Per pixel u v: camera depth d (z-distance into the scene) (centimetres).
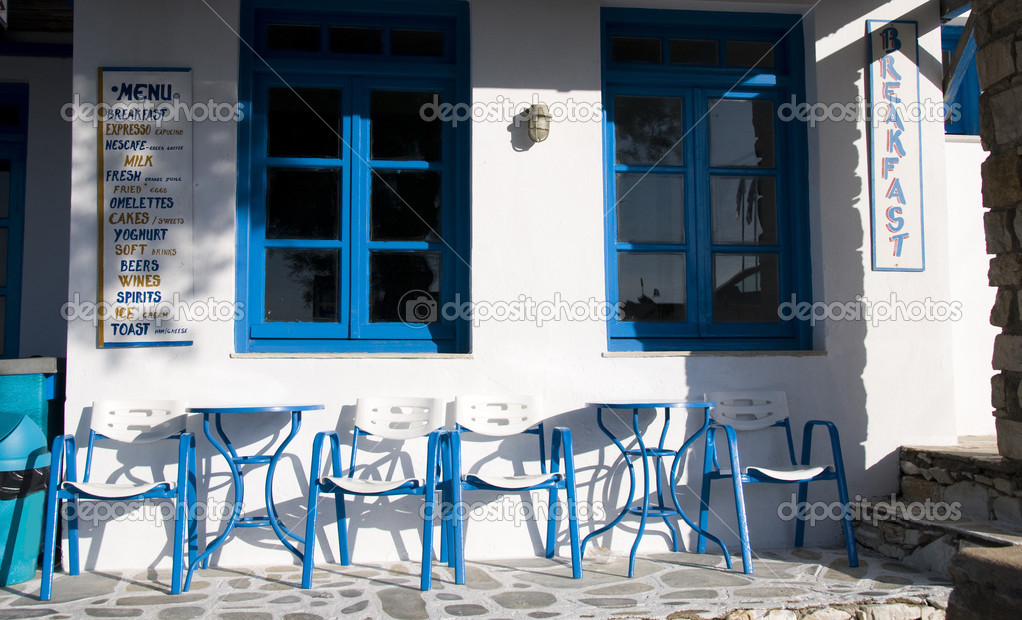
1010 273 373
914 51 489
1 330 550
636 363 457
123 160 435
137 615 335
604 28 486
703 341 484
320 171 466
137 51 439
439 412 414
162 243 433
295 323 457
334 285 462
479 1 466
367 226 466
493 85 462
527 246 457
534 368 451
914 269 480
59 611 342
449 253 469
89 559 417
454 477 383
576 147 465
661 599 352
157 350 429
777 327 491
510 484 381
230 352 434
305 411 433
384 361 440
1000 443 381
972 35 462
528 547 442
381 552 432
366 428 418
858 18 488
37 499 399
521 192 459
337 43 470
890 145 485
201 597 362
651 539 451
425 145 473
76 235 429
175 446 426
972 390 550
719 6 484
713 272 491
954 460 419
